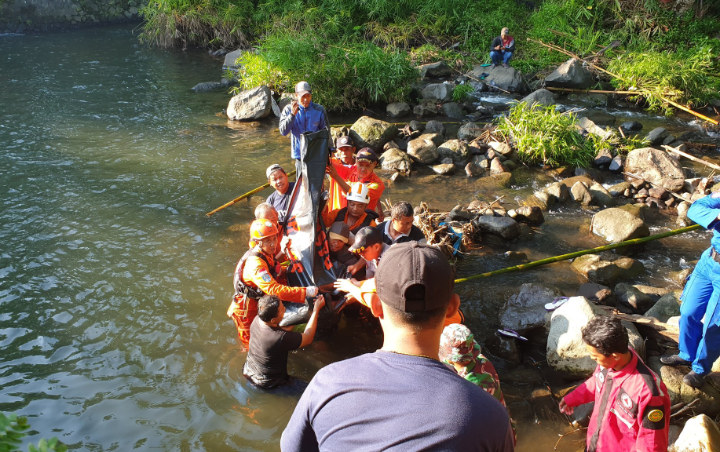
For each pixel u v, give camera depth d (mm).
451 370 1585
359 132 10758
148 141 11023
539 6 20969
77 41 20344
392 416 1462
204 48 20078
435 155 10047
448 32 18859
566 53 16875
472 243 7387
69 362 5199
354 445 1478
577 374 4980
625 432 3365
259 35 19453
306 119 7957
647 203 8617
